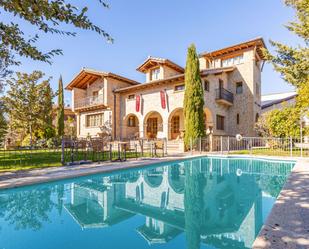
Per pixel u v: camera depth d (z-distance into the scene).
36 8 1.91
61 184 6.76
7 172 7.38
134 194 6.22
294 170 7.57
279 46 15.38
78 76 24.41
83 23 2.19
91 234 3.51
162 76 20.64
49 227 3.82
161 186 7.16
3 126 14.77
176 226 3.87
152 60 20.97
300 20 14.49
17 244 3.14
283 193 4.56
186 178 8.30
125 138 20.58
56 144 17.45
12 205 5.19
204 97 18.19
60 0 2.04
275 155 13.39
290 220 3.12
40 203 5.32
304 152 13.75
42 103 20.70
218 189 6.69
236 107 21.88
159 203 5.38
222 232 3.62
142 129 20.91
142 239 3.32
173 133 21.80
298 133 14.02
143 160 11.12
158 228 3.80
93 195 6.06
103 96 22.62
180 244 3.15
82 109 25.12
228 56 22.70
